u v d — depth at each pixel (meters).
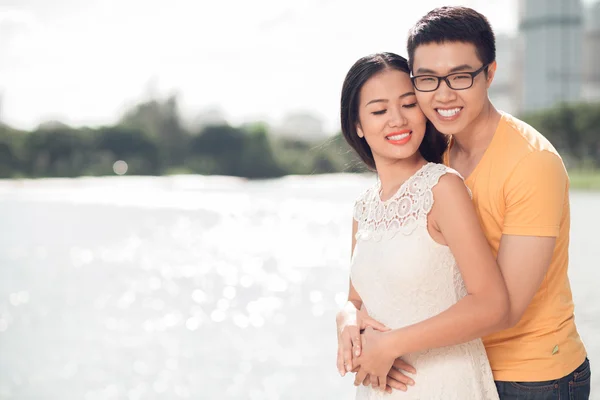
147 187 51.03
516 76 89.62
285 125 83.38
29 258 12.78
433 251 2.05
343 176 70.38
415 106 2.17
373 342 2.08
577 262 9.38
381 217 2.17
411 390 2.12
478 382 2.12
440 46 2.07
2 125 68.75
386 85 2.15
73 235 17.42
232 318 7.21
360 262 2.20
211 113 80.50
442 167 2.06
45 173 67.69
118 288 9.31
